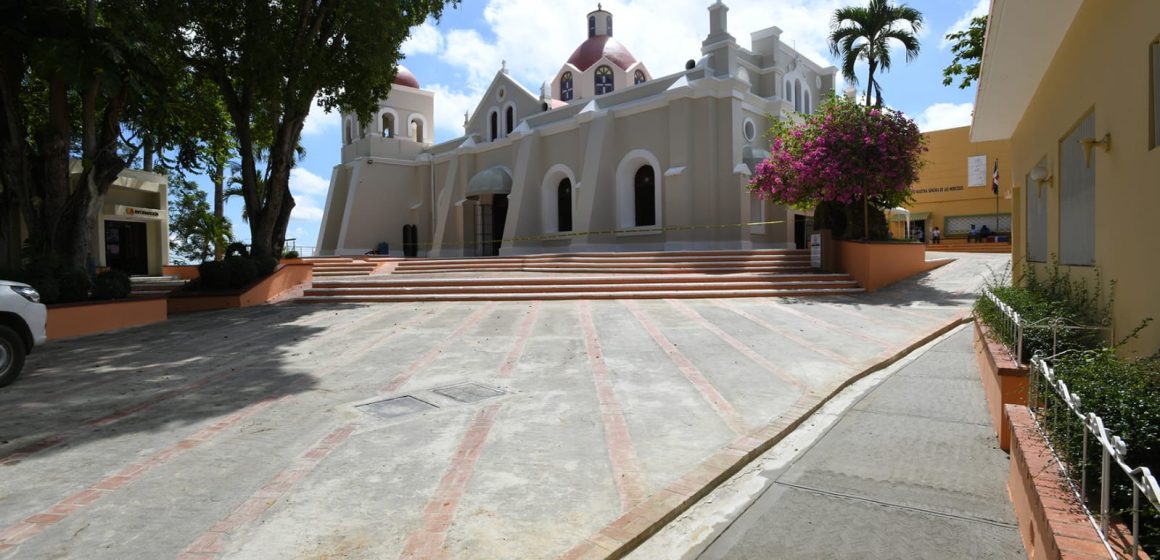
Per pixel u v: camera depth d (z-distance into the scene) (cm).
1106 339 509
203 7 1350
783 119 2589
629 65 3500
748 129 2488
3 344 699
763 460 480
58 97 1246
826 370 744
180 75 1542
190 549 334
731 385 680
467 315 1252
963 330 1048
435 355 862
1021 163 1037
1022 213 1046
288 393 661
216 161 2433
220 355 877
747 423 547
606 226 2597
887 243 1633
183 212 3172
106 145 1301
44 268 1121
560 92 3559
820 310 1269
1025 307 595
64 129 1258
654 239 2442
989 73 784
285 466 452
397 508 384
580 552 333
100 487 414
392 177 3644
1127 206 464
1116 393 314
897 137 1623
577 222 2625
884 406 612
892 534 357
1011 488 393
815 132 1733
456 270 2152
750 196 2325
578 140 2755
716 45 2405
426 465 454
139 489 411
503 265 2184
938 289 1530
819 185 1672
